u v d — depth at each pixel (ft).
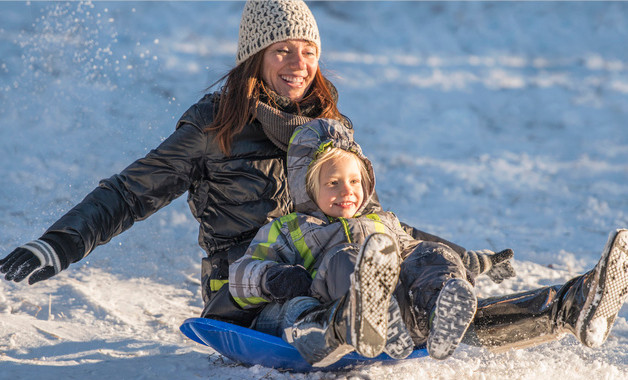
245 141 19.45
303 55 20.47
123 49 78.84
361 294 13.58
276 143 19.34
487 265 20.66
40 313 23.16
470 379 16.99
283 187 19.51
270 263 16.42
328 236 16.98
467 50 125.90
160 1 116.16
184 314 24.13
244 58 20.26
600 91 94.84
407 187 47.85
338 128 18.21
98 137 49.21
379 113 77.51
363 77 96.99
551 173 54.19
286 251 17.07
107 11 105.60
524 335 15.93
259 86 19.97
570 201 44.98
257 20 20.04
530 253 33.06
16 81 61.77
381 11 135.13
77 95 59.00
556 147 65.10
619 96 92.02
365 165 18.17
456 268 15.84
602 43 131.95
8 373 16.84
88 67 67.62
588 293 14.53
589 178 52.65
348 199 17.47
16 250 16.49
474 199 45.14
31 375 16.78
